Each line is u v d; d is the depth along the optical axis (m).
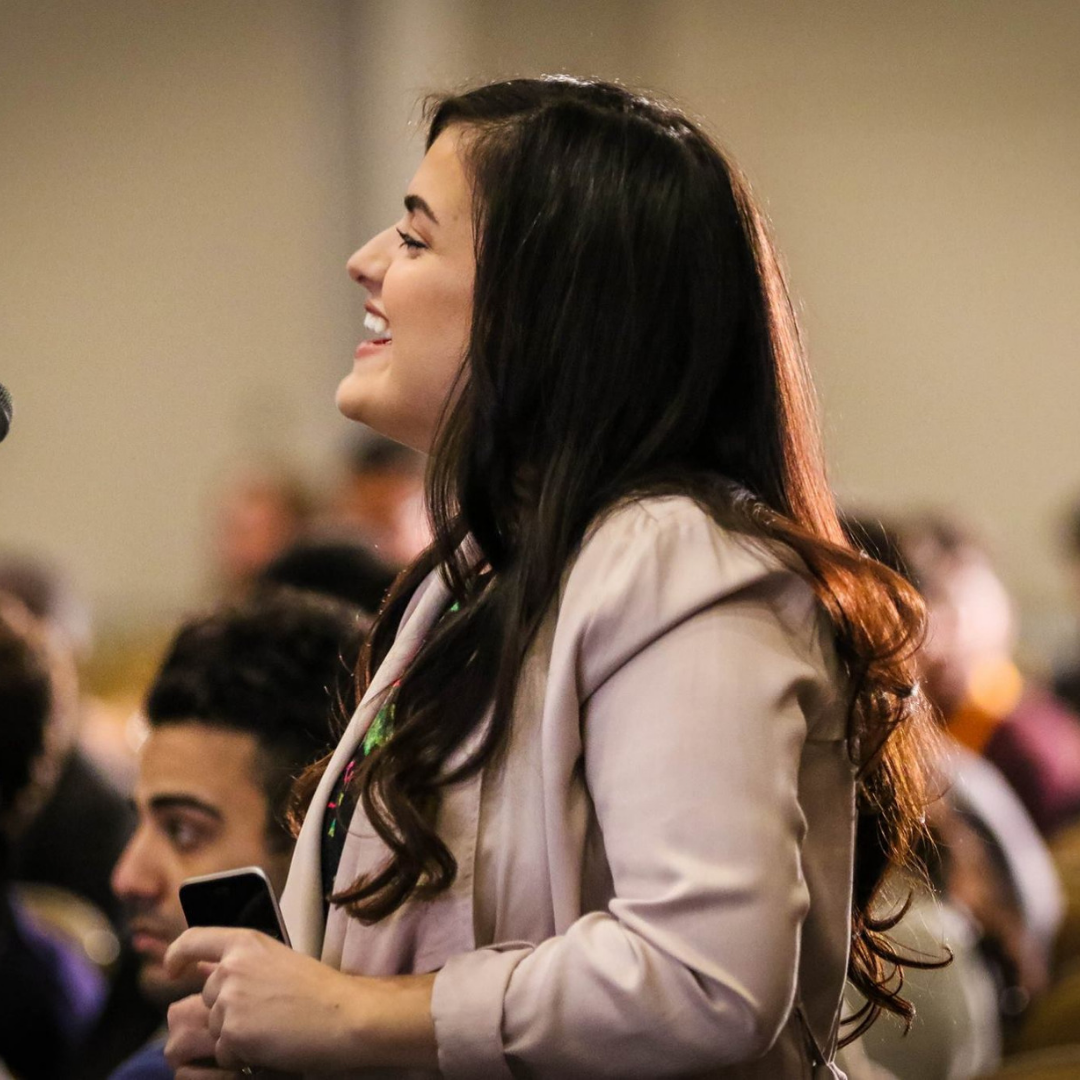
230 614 5.22
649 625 3.42
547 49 25.08
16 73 25.56
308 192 25.94
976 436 25.02
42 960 6.86
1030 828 8.18
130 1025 6.73
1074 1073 6.29
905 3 24.98
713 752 3.29
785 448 3.99
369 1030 3.36
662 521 3.55
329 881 3.88
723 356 3.83
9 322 25.75
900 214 25.09
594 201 3.79
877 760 3.90
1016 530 24.94
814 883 3.64
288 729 5.00
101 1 25.73
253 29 25.86
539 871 3.52
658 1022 3.16
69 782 9.50
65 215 25.80
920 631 3.78
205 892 3.78
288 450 25.75
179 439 25.98
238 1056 3.47
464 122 4.01
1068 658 15.16
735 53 25.22
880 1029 6.12
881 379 25.09
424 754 3.59
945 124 24.98
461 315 3.88
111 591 25.81
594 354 3.74
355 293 25.86
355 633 5.24
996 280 24.98
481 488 3.80
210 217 26.03
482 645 3.66
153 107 25.89
